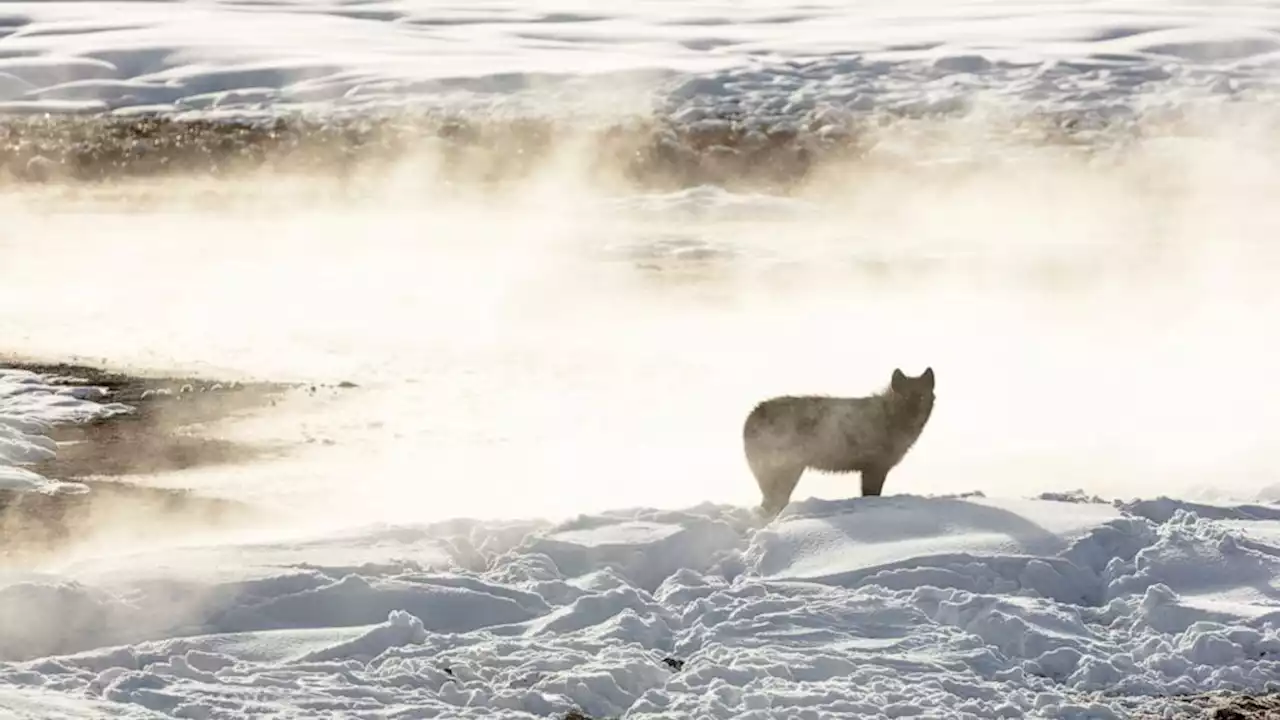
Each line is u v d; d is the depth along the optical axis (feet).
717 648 73.46
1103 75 517.55
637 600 80.07
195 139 436.35
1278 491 109.40
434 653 72.59
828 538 89.04
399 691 67.56
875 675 70.74
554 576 85.92
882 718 66.03
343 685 67.97
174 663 69.10
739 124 449.48
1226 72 527.40
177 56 563.07
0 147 417.69
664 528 91.86
